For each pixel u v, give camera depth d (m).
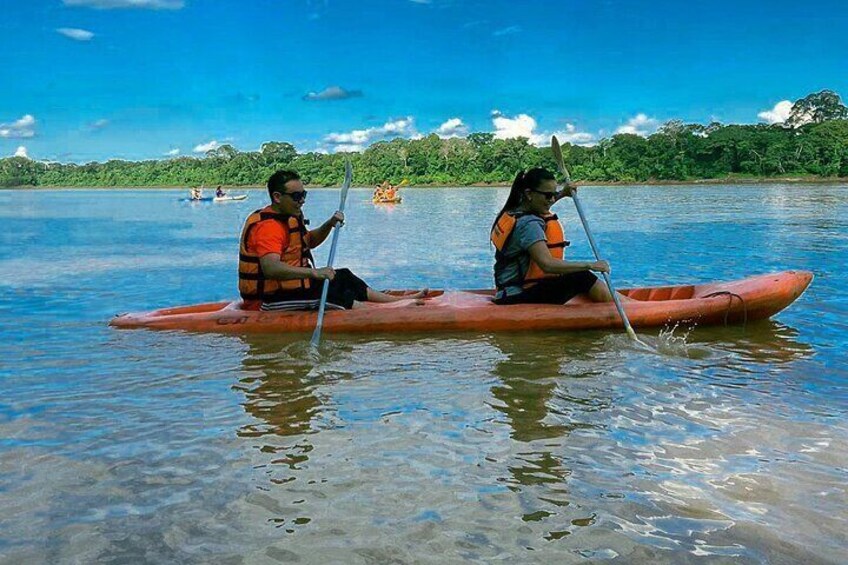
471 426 3.57
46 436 3.48
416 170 103.38
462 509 2.70
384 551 2.42
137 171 143.38
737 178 83.94
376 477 2.99
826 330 5.65
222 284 8.93
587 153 95.38
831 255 10.57
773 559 2.34
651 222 18.42
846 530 2.51
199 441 3.40
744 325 5.85
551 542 2.46
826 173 80.25
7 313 6.85
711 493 2.81
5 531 2.57
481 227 18.28
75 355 5.06
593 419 3.64
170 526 2.59
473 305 5.89
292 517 2.65
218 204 42.53
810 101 98.00
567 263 5.61
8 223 23.11
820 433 3.41
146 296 7.99
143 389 4.23
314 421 3.66
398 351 5.11
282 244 5.82
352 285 6.20
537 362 4.77
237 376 4.50
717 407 3.80
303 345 5.27
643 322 5.74
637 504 2.72
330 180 108.62
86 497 2.83
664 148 88.56
